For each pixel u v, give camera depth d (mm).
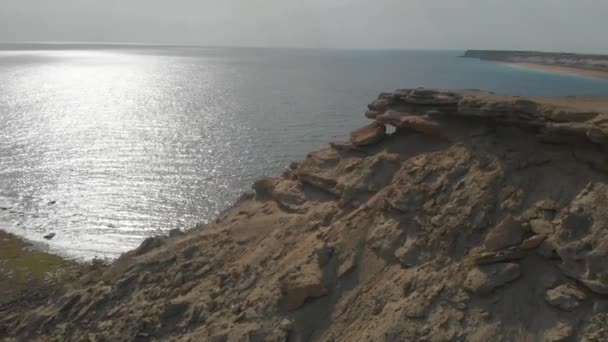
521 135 22984
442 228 21594
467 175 23141
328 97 145625
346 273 23109
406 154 27828
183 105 129375
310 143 82688
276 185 34125
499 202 21172
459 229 21125
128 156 74812
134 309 27266
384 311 20078
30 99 139500
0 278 40000
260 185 35250
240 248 29203
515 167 21875
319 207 28984
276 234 28375
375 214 24734
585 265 17344
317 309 22281
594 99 28766
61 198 58281
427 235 22062
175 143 82812
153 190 60344
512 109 22703
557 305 17094
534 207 20094
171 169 68250
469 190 22281
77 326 27734
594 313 16406
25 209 55312
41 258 44094
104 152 77188
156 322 25547
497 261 18938
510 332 17125
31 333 28781
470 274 19000
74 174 66562
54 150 78500
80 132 92438
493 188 21625
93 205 56188
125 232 49812
